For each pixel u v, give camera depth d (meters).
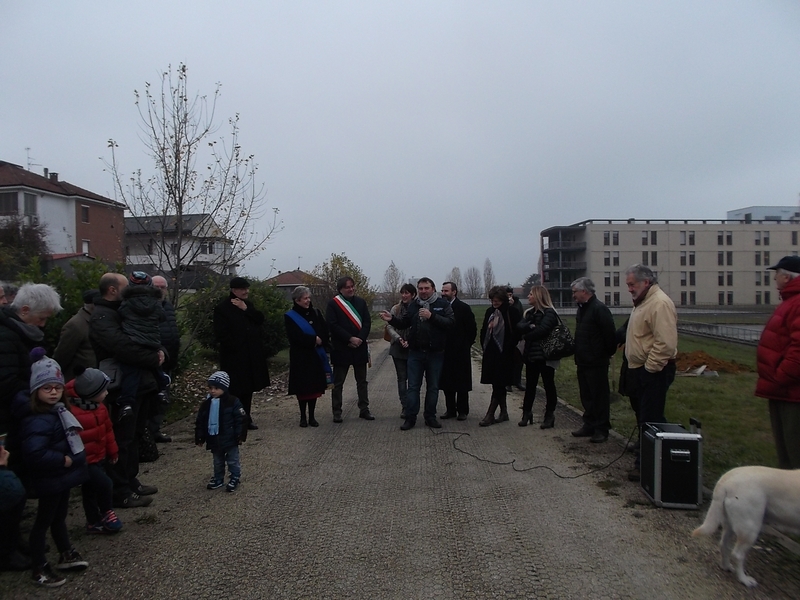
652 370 5.68
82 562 4.02
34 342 4.43
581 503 5.26
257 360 8.27
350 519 4.93
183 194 10.43
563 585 3.78
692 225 68.62
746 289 69.25
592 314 7.39
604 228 67.62
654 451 5.18
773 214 79.25
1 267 19.98
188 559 4.20
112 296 5.23
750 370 16.92
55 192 38.47
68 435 4.00
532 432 8.05
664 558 4.16
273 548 4.37
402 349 8.98
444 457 6.82
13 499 3.78
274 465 6.57
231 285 8.16
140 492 5.52
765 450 7.09
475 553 4.25
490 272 106.69
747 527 3.75
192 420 9.00
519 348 8.48
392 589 3.75
